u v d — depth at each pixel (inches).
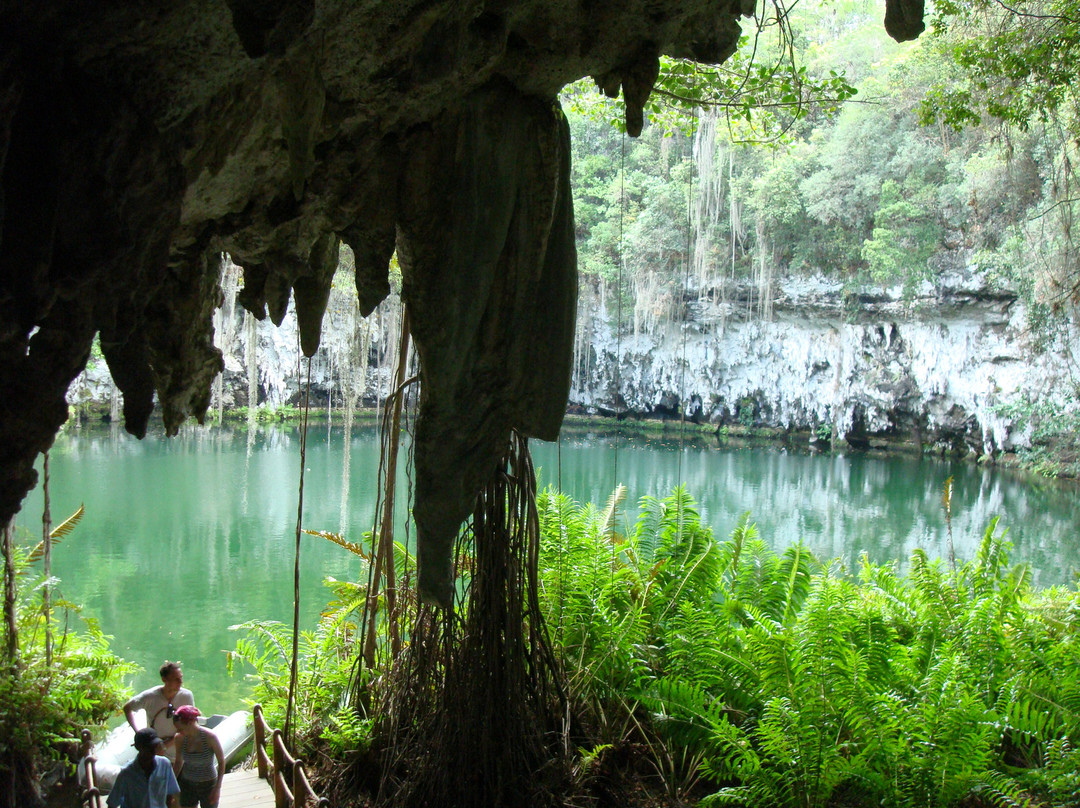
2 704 198.1
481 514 189.5
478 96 148.4
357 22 114.9
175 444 1025.5
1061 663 235.5
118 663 251.8
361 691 229.1
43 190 91.3
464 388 159.8
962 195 1000.2
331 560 546.0
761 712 226.1
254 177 134.1
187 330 147.8
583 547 253.1
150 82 101.4
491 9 134.0
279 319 158.4
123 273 105.0
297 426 1201.4
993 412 1054.4
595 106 335.3
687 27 153.7
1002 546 314.3
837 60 1131.9
